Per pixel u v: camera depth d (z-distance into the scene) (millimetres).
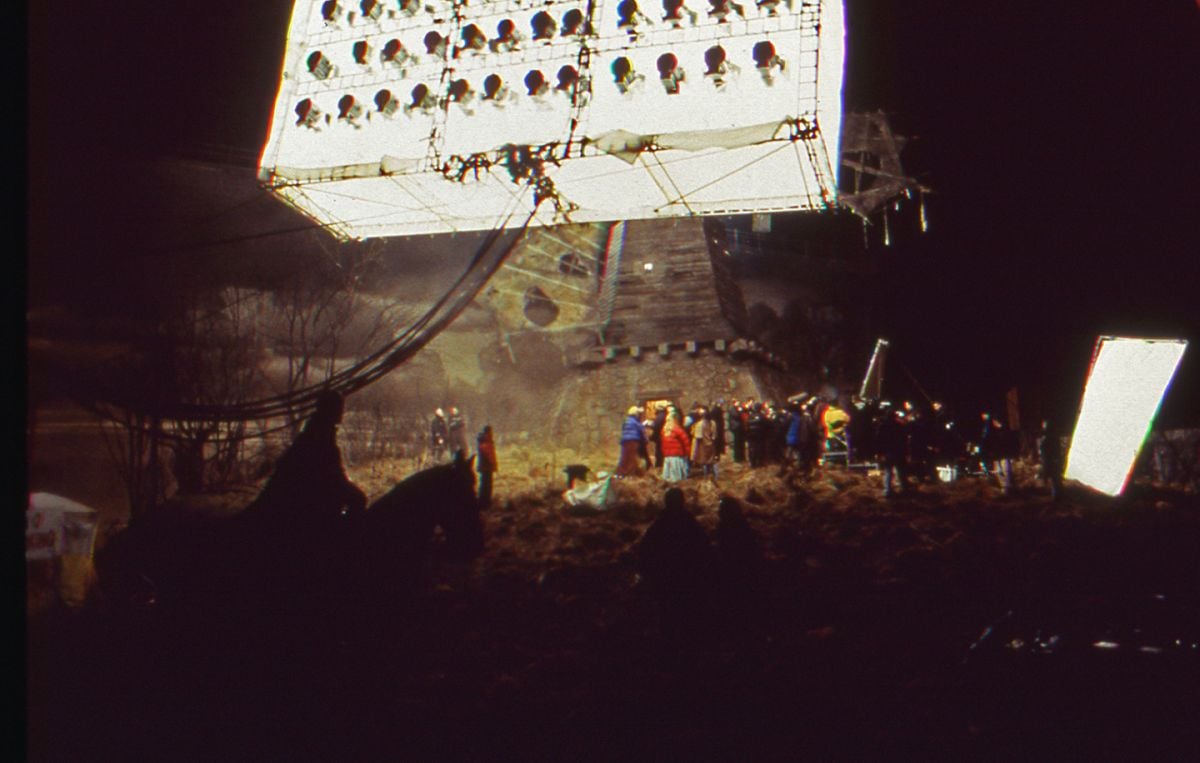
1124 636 6203
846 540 13469
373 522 6613
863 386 26547
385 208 22375
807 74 18312
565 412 36469
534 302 43438
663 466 24438
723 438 24219
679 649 7578
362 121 20688
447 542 7156
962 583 10086
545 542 14078
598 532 14656
